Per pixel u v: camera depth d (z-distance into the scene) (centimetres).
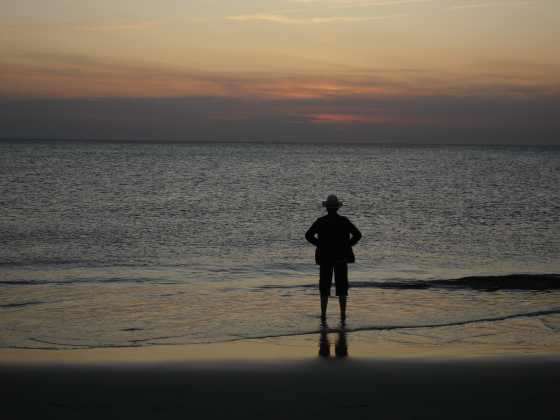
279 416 488
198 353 740
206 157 12500
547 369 632
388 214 3062
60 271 1519
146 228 2473
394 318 970
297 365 655
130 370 629
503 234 2336
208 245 2038
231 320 950
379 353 741
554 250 1947
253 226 2581
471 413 496
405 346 786
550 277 1350
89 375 607
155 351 752
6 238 2153
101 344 795
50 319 951
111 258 1750
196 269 1553
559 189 4825
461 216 2969
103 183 4962
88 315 982
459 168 8775
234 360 681
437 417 486
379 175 6838
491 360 673
